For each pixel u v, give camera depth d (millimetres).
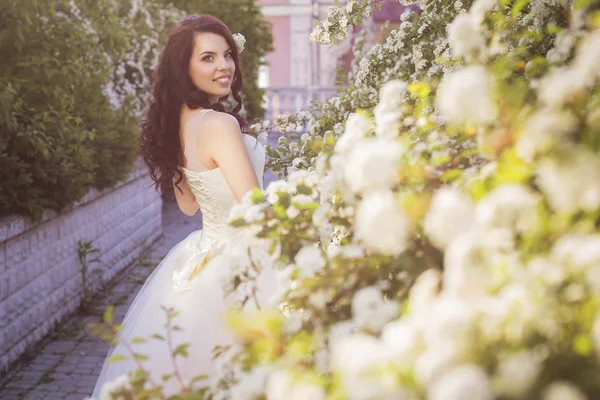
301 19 19203
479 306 949
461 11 2770
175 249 2762
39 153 5055
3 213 4828
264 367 1201
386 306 1188
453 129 1543
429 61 3090
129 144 6855
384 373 915
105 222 6934
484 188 1197
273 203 1630
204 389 1403
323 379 1166
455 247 1026
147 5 9156
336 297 1427
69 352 5094
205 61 2545
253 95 11953
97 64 6059
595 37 1163
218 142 2441
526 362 877
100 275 6691
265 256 2205
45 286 5379
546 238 1070
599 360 903
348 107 3402
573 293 961
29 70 5086
